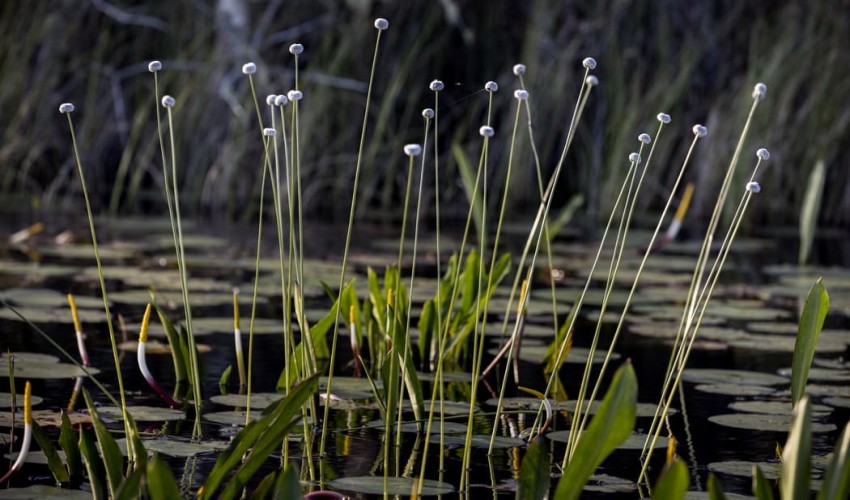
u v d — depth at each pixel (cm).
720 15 1291
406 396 392
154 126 1166
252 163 1121
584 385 313
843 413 378
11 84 1137
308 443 295
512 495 283
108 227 890
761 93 289
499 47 1236
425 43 1205
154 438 324
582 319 547
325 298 570
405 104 1200
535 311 553
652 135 1166
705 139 1148
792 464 215
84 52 1212
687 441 342
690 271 733
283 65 1205
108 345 450
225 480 289
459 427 351
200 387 389
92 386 386
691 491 290
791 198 1205
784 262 805
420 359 454
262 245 796
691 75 1215
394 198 1201
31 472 290
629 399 223
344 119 1163
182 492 278
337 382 405
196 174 1138
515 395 399
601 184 1180
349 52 1162
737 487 296
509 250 808
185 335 395
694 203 1148
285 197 1093
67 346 445
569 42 1214
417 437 338
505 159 1163
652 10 1241
